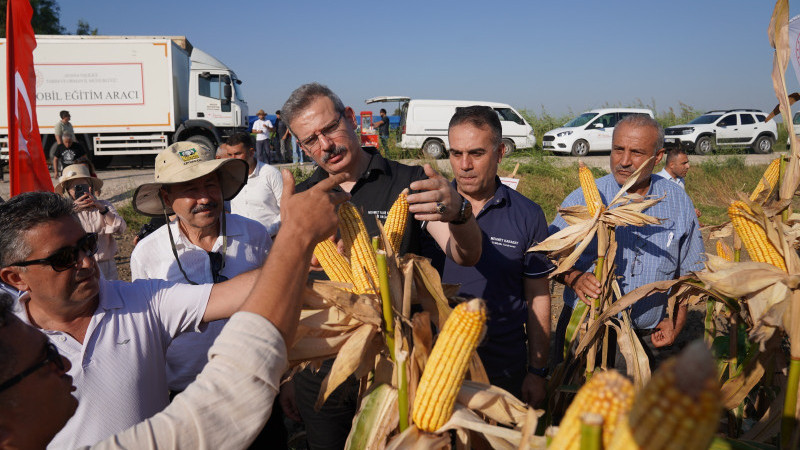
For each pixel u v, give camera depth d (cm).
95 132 1730
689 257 322
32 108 400
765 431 185
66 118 1451
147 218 1086
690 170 1459
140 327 193
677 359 58
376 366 157
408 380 143
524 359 286
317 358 158
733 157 1577
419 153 2048
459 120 271
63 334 179
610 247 268
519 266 274
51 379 118
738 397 189
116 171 1823
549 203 1230
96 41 1695
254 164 504
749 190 1311
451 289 196
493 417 143
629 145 307
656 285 221
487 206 274
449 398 126
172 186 254
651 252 310
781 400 183
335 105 262
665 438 57
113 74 1714
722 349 269
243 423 107
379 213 269
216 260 266
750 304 167
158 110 1747
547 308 280
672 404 56
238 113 1838
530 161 1590
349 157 264
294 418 290
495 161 278
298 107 258
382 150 2045
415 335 144
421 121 2041
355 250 160
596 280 264
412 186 172
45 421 118
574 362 270
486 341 271
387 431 144
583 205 303
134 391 188
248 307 116
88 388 180
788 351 246
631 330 234
